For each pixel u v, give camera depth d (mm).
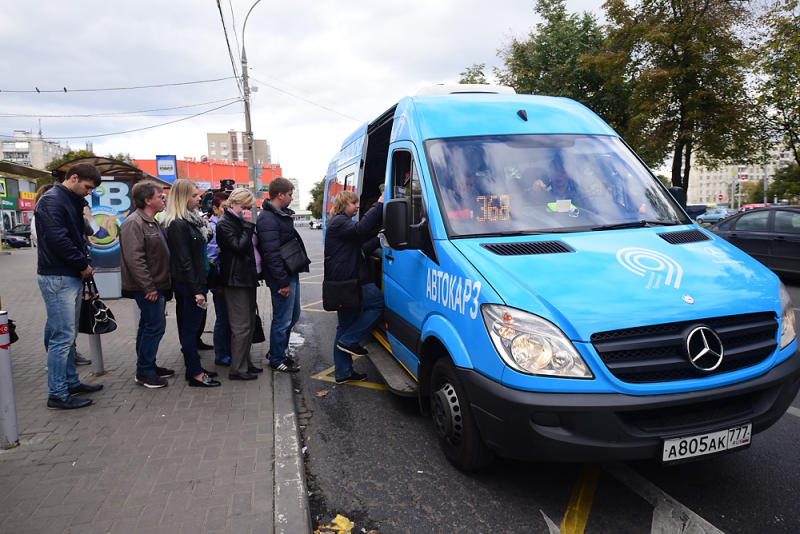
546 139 3932
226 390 4793
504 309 2693
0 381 3566
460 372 2934
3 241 31094
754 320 2750
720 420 2609
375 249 5195
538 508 2947
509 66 22359
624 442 2479
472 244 3217
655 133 17688
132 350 6184
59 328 4270
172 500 2934
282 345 5375
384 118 5391
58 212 4109
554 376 2510
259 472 3248
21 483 3137
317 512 2979
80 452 3543
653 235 3322
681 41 16344
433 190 3574
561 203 3555
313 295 10992
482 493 3117
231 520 2738
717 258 3096
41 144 118438
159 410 4301
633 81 17953
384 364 4727
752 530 2691
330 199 8586
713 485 3133
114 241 9852
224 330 5629
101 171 9641
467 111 4082
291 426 3965
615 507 2932
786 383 2760
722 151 17938
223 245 4852
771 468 3318
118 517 2770
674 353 2568
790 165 20047
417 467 3465
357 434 4023
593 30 21156
